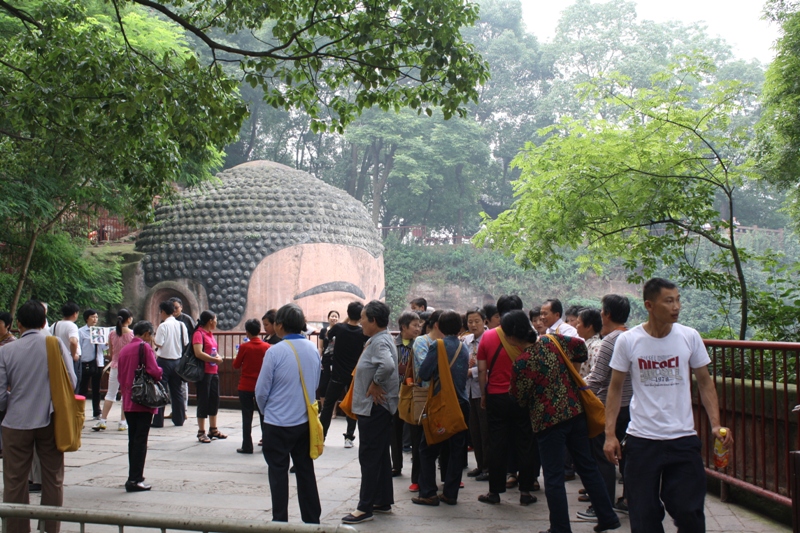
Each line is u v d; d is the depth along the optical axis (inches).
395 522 247.1
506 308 292.8
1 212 543.2
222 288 834.2
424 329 346.6
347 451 382.9
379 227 1696.6
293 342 232.5
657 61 1657.2
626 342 182.1
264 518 253.1
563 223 440.1
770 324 427.5
